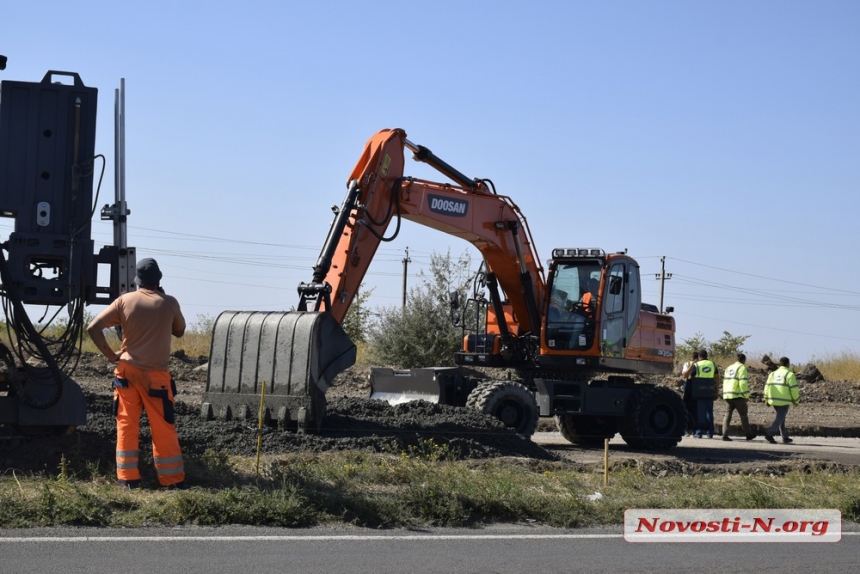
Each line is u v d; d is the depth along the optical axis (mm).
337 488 9141
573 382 17766
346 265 14477
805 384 35125
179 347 34000
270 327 13055
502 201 17594
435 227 16797
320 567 6637
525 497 9078
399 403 16172
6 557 6547
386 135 15516
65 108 9922
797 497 10172
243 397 12977
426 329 31219
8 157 9734
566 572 6852
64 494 8094
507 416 16641
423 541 7676
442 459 12359
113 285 9961
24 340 9750
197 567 6484
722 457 16797
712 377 20844
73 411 9992
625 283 18141
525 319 18312
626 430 17922
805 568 7285
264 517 7949
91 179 9953
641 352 18484
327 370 12867
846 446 20578
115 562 6523
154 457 8906
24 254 9617
